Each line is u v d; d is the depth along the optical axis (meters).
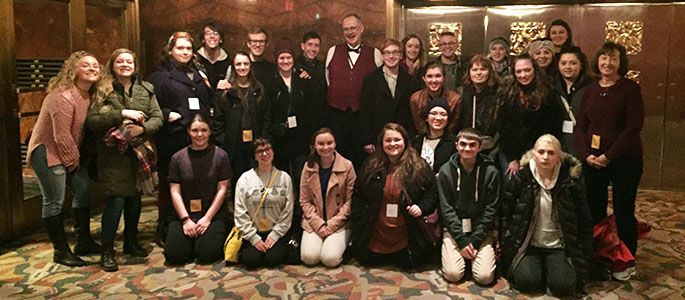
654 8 6.04
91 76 3.96
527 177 3.62
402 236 4.01
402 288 3.68
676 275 3.88
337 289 3.67
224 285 3.74
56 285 3.75
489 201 3.82
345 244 4.11
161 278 3.87
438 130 4.21
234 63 4.62
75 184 4.22
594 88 3.90
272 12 6.44
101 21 6.14
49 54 5.04
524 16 6.27
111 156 3.96
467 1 6.32
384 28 6.25
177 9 6.56
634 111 3.72
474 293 3.60
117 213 4.01
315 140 4.08
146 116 4.18
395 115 4.72
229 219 4.35
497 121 4.03
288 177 4.20
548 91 3.92
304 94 4.94
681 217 5.27
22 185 4.77
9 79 4.56
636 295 3.58
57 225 4.08
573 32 6.24
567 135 4.14
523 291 3.62
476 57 4.23
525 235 3.64
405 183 3.90
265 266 4.09
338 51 5.17
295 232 4.28
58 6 5.10
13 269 4.04
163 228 4.56
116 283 3.78
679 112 6.15
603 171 3.93
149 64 6.70
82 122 4.04
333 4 6.31
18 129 4.69
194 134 4.12
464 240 3.78
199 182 4.19
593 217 4.05
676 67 6.08
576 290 3.55
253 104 4.68
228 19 6.51
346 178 4.14
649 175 6.37
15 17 4.71
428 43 6.46
